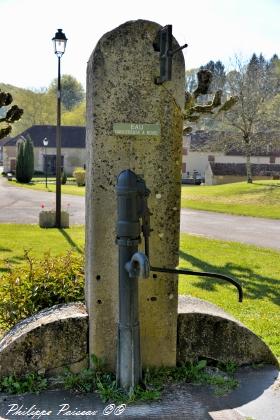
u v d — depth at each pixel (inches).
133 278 134.8
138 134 143.3
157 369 152.7
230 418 128.3
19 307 179.3
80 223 685.9
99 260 145.0
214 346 157.5
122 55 140.1
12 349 143.6
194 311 157.4
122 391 138.4
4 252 434.9
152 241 147.9
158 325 152.1
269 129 1499.8
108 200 143.6
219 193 1231.5
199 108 379.2
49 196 1184.2
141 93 142.5
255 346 159.5
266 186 1283.2
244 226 705.6
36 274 187.0
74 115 2896.2
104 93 140.5
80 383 143.9
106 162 142.8
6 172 2365.9
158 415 129.3
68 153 2459.4
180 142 147.3
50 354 146.3
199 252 468.4
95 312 146.6
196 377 149.6
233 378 150.9
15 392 139.9
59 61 589.3
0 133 407.2
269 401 137.7
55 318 147.4
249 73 1459.2
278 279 346.9
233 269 384.2
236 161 2331.4
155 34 141.1
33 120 2881.4
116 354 148.1
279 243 550.9
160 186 146.9
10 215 783.1
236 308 258.5
